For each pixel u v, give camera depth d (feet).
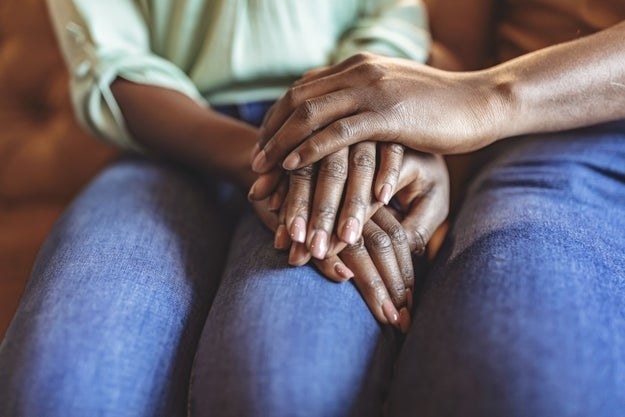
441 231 2.29
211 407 1.47
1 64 3.34
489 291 1.53
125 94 2.29
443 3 2.69
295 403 1.41
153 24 2.42
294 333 1.52
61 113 3.36
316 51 2.45
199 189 2.30
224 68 2.38
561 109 1.88
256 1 2.34
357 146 1.76
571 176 1.94
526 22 2.44
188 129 2.19
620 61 1.88
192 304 1.81
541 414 1.28
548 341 1.38
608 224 1.84
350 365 1.50
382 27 2.54
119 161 2.44
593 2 2.17
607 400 1.30
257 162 1.81
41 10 3.29
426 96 1.78
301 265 1.73
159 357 1.62
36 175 3.34
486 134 1.83
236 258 1.90
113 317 1.62
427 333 1.54
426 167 1.90
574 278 1.55
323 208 1.68
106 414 1.46
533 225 1.73
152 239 1.92
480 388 1.34
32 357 1.52
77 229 1.95
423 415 1.39
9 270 2.95
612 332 1.43
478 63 2.68
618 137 2.04
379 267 1.76
